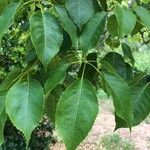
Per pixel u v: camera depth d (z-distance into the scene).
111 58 0.49
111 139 3.13
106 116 3.70
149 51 4.84
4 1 0.45
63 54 0.46
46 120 2.21
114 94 0.39
